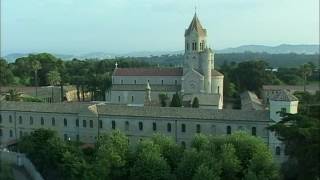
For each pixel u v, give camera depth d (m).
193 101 150.38
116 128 123.00
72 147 98.44
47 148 97.44
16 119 136.88
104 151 88.94
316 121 69.62
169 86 175.38
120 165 87.75
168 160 90.31
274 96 109.25
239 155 87.50
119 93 179.00
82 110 126.75
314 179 66.56
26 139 104.50
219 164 81.75
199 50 172.62
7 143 126.94
